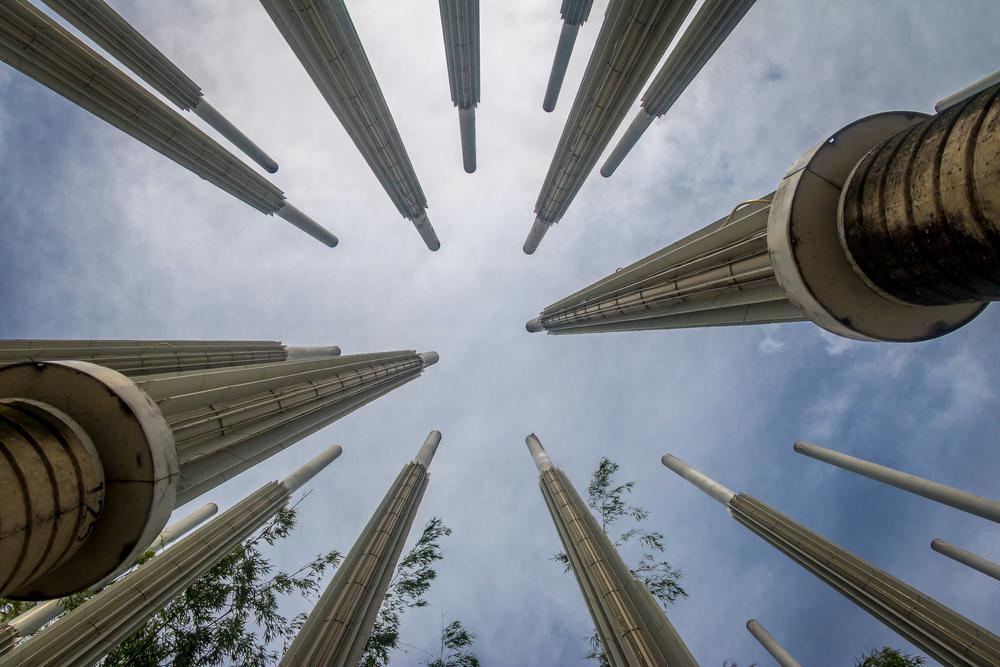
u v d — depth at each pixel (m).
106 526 5.89
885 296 5.89
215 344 21.77
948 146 4.10
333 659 11.87
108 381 5.93
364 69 20.80
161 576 11.88
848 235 5.70
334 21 16.97
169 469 6.16
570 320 27.64
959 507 20.64
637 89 18.92
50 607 14.54
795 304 6.87
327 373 16.75
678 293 13.58
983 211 3.76
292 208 28.17
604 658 18.41
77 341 15.48
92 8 16.44
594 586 14.79
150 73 19.30
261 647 13.89
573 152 23.81
